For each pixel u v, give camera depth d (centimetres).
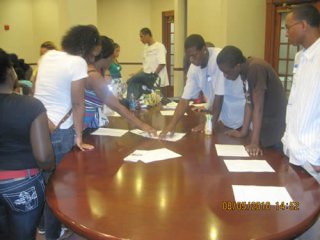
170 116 322
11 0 911
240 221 124
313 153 176
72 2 508
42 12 925
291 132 189
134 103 360
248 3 496
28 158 160
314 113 176
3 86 157
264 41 513
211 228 119
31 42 952
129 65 883
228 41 493
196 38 260
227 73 225
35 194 165
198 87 283
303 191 151
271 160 193
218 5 516
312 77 176
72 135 220
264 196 145
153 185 157
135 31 870
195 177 167
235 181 162
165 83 619
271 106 226
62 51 221
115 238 114
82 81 210
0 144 155
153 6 867
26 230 169
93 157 201
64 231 243
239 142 230
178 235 115
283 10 479
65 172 176
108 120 300
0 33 905
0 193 159
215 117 273
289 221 125
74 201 142
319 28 183
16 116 152
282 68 495
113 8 875
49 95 209
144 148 218
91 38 223
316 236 220
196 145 223
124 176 169
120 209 134
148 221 125
